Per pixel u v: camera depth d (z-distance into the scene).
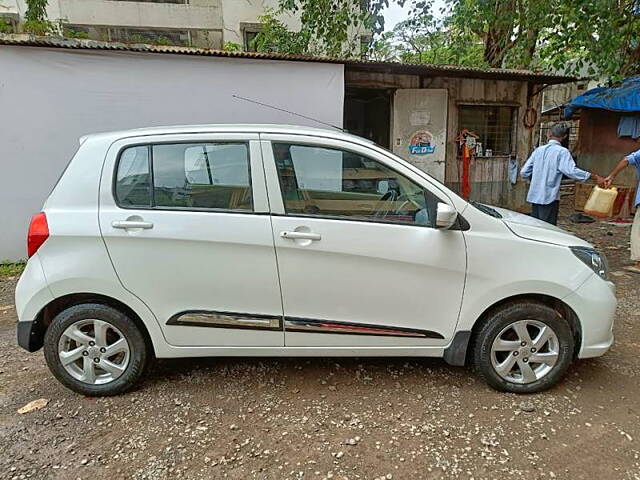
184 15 15.15
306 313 2.78
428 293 2.77
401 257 2.71
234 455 2.37
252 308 2.76
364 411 2.74
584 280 2.80
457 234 2.74
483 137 9.80
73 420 2.67
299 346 2.83
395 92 8.84
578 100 10.79
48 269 2.69
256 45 11.45
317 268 2.71
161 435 2.53
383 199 2.80
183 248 2.68
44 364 3.37
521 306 2.81
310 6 7.29
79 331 2.82
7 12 13.09
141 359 2.87
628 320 4.12
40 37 5.67
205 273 2.71
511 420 2.64
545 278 2.75
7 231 5.95
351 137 2.84
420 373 3.17
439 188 2.78
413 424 2.61
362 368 3.25
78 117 5.91
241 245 2.68
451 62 9.30
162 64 6.04
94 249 2.68
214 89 6.28
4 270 5.71
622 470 2.24
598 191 4.93
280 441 2.47
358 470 2.26
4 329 4.03
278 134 2.77
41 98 5.74
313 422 2.63
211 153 2.74
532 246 2.79
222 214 2.69
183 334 2.79
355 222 2.72
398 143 9.05
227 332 2.79
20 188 5.89
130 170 2.73
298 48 9.34
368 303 2.77
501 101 9.59
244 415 2.71
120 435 2.53
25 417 2.70
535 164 5.48
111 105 5.98
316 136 2.78
